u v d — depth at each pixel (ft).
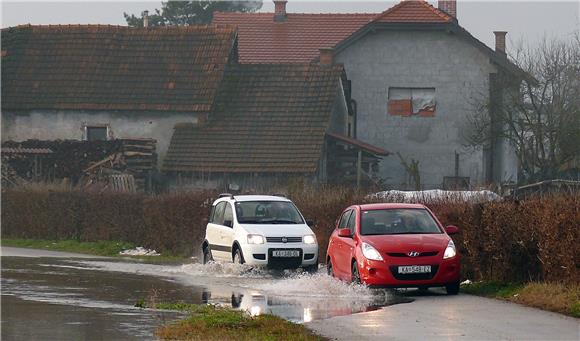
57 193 385.91
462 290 205.87
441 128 540.93
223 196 274.57
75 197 378.94
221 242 262.06
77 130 514.27
